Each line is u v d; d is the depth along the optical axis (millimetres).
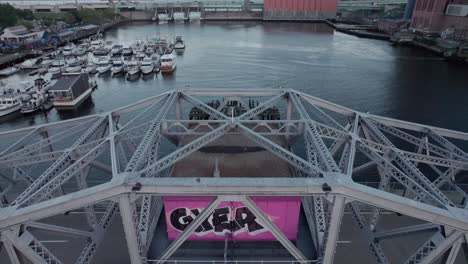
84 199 12984
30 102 63281
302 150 43188
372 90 73750
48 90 72375
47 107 65250
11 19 142875
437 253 13586
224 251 16281
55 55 114188
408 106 64188
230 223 16312
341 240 21906
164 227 18047
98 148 17219
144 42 136000
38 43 126500
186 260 16078
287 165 22969
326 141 47000
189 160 23641
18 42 122125
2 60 101688
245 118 22844
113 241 21812
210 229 16547
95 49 123375
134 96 73250
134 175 13805
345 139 19828
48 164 41406
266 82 80688
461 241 13195
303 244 17062
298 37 156500
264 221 14438
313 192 13203
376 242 17359
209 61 104938
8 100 63281
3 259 20125
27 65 97438
